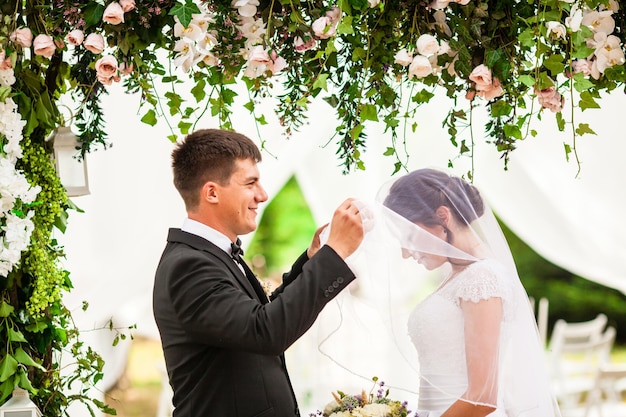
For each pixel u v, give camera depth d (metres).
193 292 2.90
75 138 3.62
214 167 3.08
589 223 6.91
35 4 3.22
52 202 3.45
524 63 3.15
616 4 3.23
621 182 6.65
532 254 15.47
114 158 5.23
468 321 3.04
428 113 6.95
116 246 5.30
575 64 3.24
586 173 6.66
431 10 3.23
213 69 3.43
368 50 3.21
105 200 5.25
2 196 3.11
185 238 3.08
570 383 8.34
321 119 6.30
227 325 2.81
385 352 3.34
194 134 3.16
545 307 7.82
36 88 3.38
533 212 7.35
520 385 3.14
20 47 3.23
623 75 3.28
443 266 3.16
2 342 3.36
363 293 3.22
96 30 3.26
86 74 3.53
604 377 7.86
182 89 5.14
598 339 9.04
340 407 3.17
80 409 5.50
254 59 3.17
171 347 2.99
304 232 14.80
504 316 3.05
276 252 14.73
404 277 3.16
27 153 3.39
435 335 3.07
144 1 3.16
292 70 3.47
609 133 6.43
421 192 3.21
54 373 3.69
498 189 7.37
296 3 3.16
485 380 3.00
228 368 2.96
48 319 3.52
